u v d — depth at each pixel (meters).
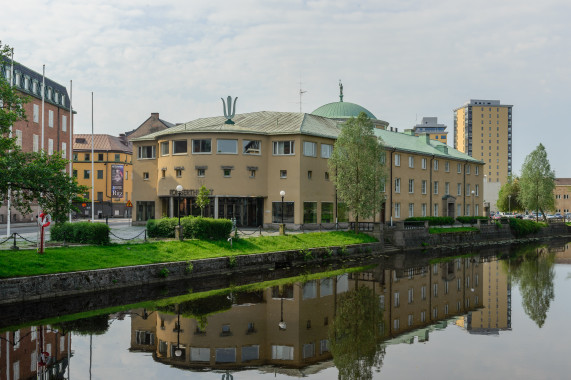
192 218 31.84
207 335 16.19
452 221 58.97
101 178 84.50
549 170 76.06
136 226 49.81
